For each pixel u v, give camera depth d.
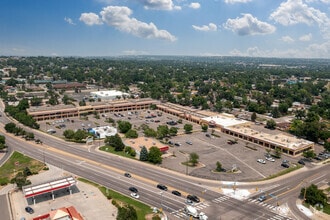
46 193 116.94
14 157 156.88
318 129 198.75
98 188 121.25
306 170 149.25
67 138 190.50
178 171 141.38
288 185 129.75
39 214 101.19
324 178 139.00
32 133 188.25
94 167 144.00
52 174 135.00
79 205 107.62
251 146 186.25
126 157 159.50
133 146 169.25
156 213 102.00
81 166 145.25
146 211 103.19
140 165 148.25
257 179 134.88
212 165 150.75
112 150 170.62
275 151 170.88
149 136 198.62
